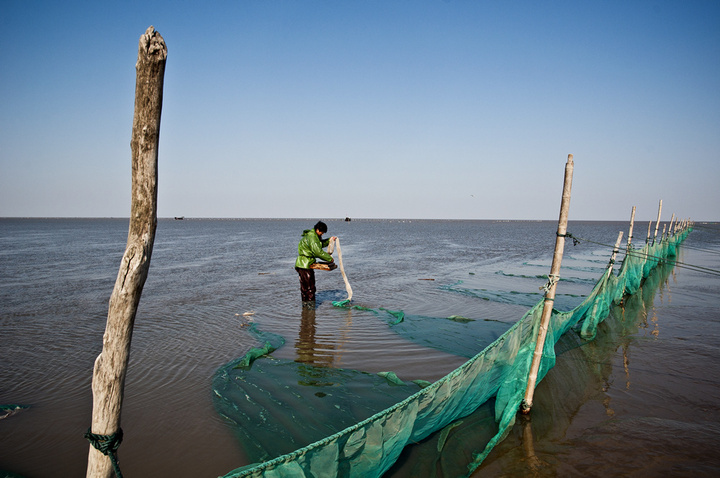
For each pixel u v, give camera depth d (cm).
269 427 516
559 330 695
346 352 783
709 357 762
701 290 1487
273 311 1102
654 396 600
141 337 866
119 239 4541
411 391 618
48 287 1449
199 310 1110
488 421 517
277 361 732
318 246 1147
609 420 530
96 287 1448
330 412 554
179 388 621
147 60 229
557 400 585
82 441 487
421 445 462
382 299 1283
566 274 1895
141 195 244
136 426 515
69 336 873
